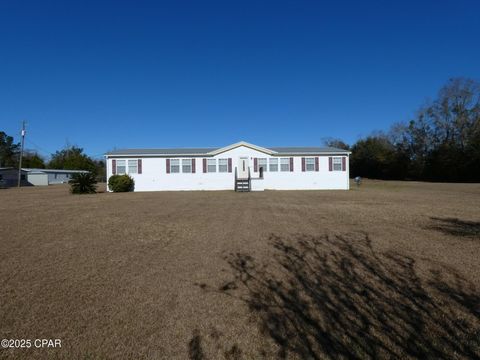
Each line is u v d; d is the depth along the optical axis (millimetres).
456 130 47531
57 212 12297
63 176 58094
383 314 3695
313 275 4977
